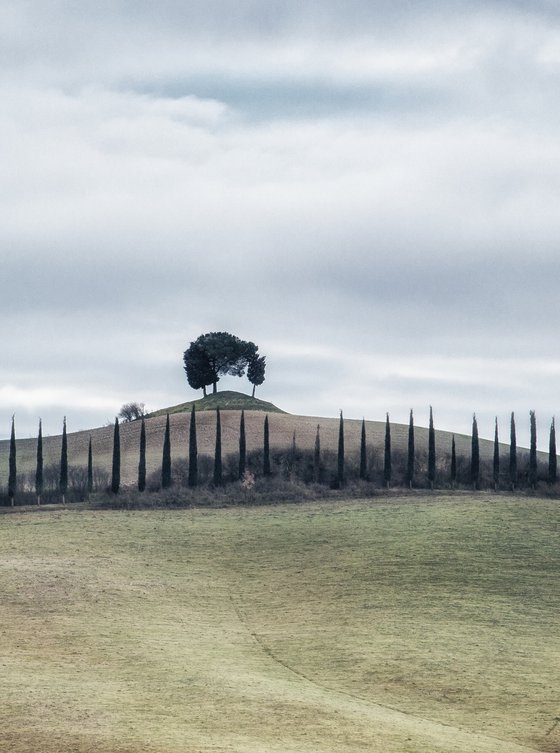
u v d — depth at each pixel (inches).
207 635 5364.2
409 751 3262.8
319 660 4820.4
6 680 4077.3
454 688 4328.3
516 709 4050.2
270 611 6063.0
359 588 6476.4
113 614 5738.2
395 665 4672.7
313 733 3427.7
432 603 6008.9
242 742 3243.1
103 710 3619.6
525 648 5029.5
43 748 3088.1
